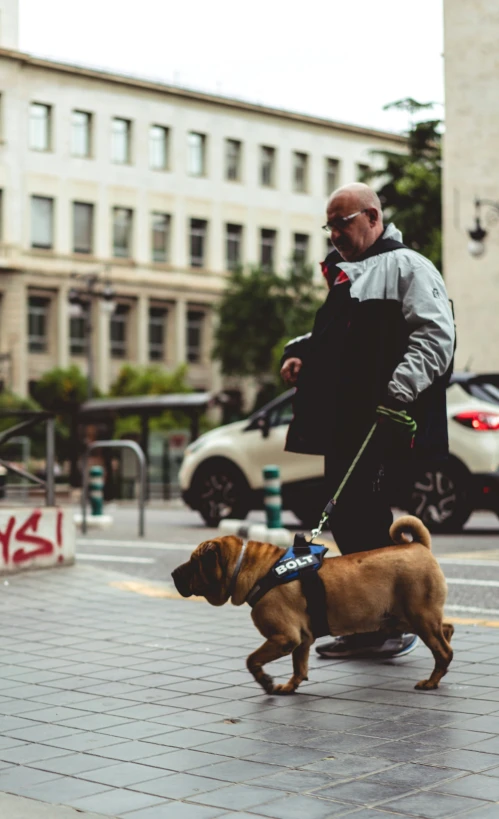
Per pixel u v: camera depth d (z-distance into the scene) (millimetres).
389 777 4273
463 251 30906
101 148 64062
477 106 30672
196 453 16812
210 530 16250
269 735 4957
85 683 6109
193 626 7793
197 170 68938
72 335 64750
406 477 6305
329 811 3914
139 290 66500
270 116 71500
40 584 9922
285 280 60875
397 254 6223
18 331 61750
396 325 6191
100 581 10062
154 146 66875
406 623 5734
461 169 30938
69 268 63250
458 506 14523
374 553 5730
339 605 5625
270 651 5648
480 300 30609
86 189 63625
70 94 62562
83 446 34875
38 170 61438
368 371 6223
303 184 73312
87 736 5043
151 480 34469
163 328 68625
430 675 5941
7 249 60625
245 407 69375
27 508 10578
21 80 60562
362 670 6227
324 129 73812
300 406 6465
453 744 4691
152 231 67188
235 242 70875
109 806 4055
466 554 12273
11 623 8047
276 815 3893
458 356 30938
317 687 5859
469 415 14492
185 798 4125
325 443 6375
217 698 5699
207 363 69812
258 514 20375
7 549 10359
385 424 5953
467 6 30766
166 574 11102
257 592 5648
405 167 46594
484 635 7160
